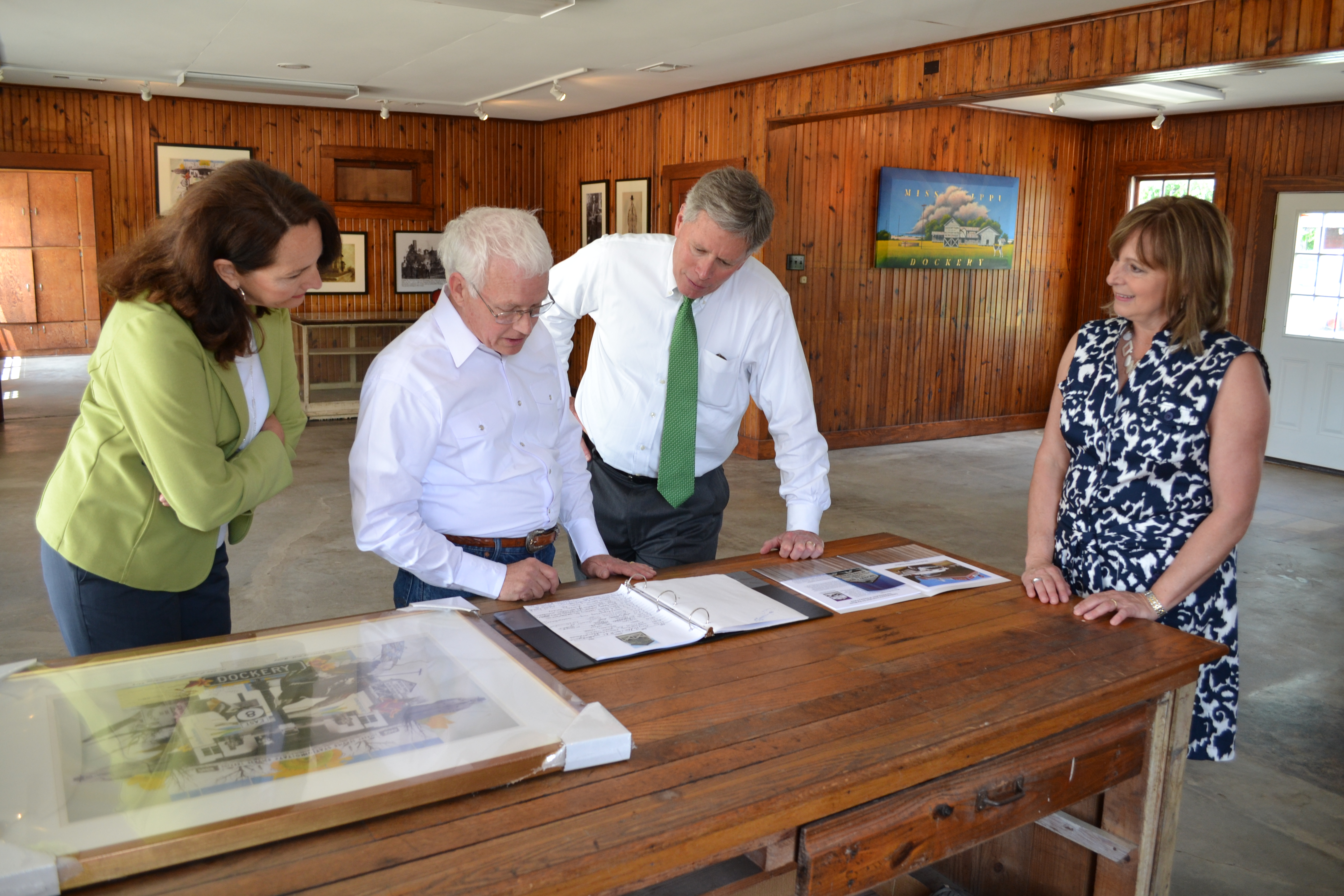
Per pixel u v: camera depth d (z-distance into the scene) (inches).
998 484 264.4
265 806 38.9
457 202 384.2
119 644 66.1
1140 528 73.9
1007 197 327.0
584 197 374.9
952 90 221.5
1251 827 101.9
